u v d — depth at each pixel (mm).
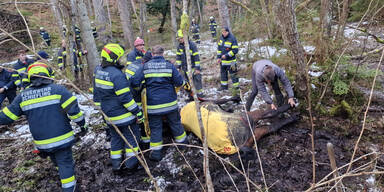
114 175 3332
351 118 3705
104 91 2994
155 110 3279
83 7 6293
